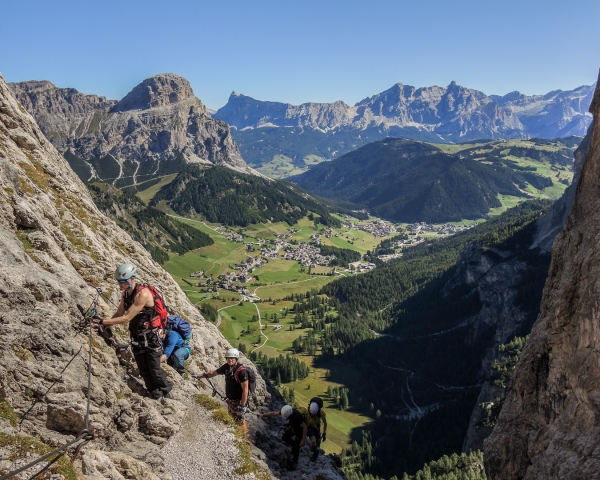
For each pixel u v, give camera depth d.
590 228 31.23
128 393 20.12
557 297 31.69
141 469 17.28
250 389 23.62
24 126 34.25
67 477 13.98
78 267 24.22
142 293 17.84
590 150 34.28
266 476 21.00
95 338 19.78
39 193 25.83
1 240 17.81
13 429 14.41
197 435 21.39
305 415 26.81
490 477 36.06
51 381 16.20
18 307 16.47
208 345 33.53
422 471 100.25
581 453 24.64
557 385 30.08
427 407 163.75
